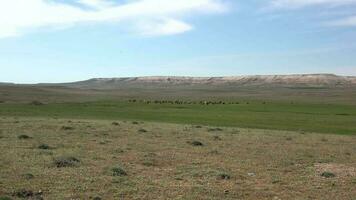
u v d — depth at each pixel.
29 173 19.88
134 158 25.91
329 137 42.88
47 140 33.00
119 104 104.44
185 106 101.88
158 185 18.81
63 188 17.55
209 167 23.72
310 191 18.64
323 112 86.38
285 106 107.88
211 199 16.78
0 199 15.16
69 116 64.19
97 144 31.78
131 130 42.78
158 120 62.47
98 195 16.70
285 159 27.44
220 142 35.47
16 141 31.64
